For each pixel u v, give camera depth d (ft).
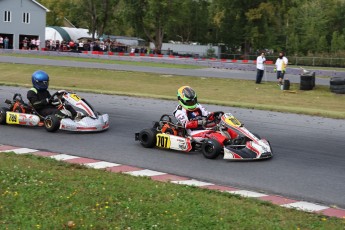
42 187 21.84
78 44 180.14
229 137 31.55
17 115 40.22
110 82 86.17
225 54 215.10
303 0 266.57
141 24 239.30
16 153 30.66
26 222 17.75
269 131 40.65
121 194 21.22
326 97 70.08
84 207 19.31
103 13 235.61
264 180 26.50
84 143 35.04
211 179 26.61
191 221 18.06
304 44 236.43
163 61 124.57
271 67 121.39
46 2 286.66
